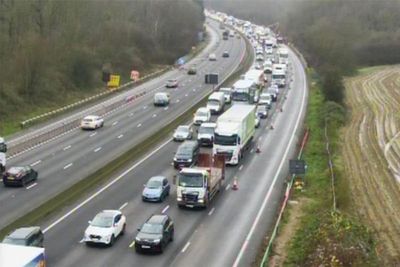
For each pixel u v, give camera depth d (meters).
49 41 110.56
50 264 36.84
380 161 71.25
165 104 102.31
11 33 104.19
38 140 74.50
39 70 99.94
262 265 35.69
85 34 131.25
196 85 127.38
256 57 178.25
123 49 144.62
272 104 107.56
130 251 39.81
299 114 98.12
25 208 48.16
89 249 39.84
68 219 45.47
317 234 41.25
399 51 181.50
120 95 114.31
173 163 62.88
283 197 53.62
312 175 61.41
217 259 38.62
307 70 152.88
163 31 170.50
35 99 98.12
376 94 126.75
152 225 40.50
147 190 51.38
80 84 115.19
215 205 51.06
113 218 41.91
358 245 39.47
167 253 39.62
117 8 154.00
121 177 58.31
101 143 73.69
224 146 64.88
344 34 172.50
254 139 78.75
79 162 63.97
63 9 119.62
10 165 62.31
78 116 92.25
